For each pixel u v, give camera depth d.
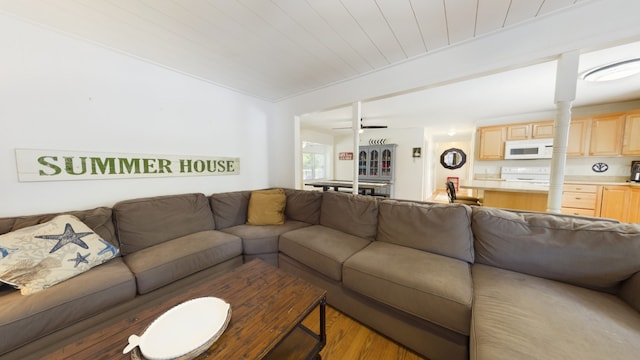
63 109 1.74
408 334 1.37
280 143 3.47
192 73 2.48
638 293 1.03
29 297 1.14
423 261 1.55
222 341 0.88
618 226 1.26
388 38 1.80
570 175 3.89
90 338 0.89
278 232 2.27
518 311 1.02
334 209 2.38
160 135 2.30
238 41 1.85
